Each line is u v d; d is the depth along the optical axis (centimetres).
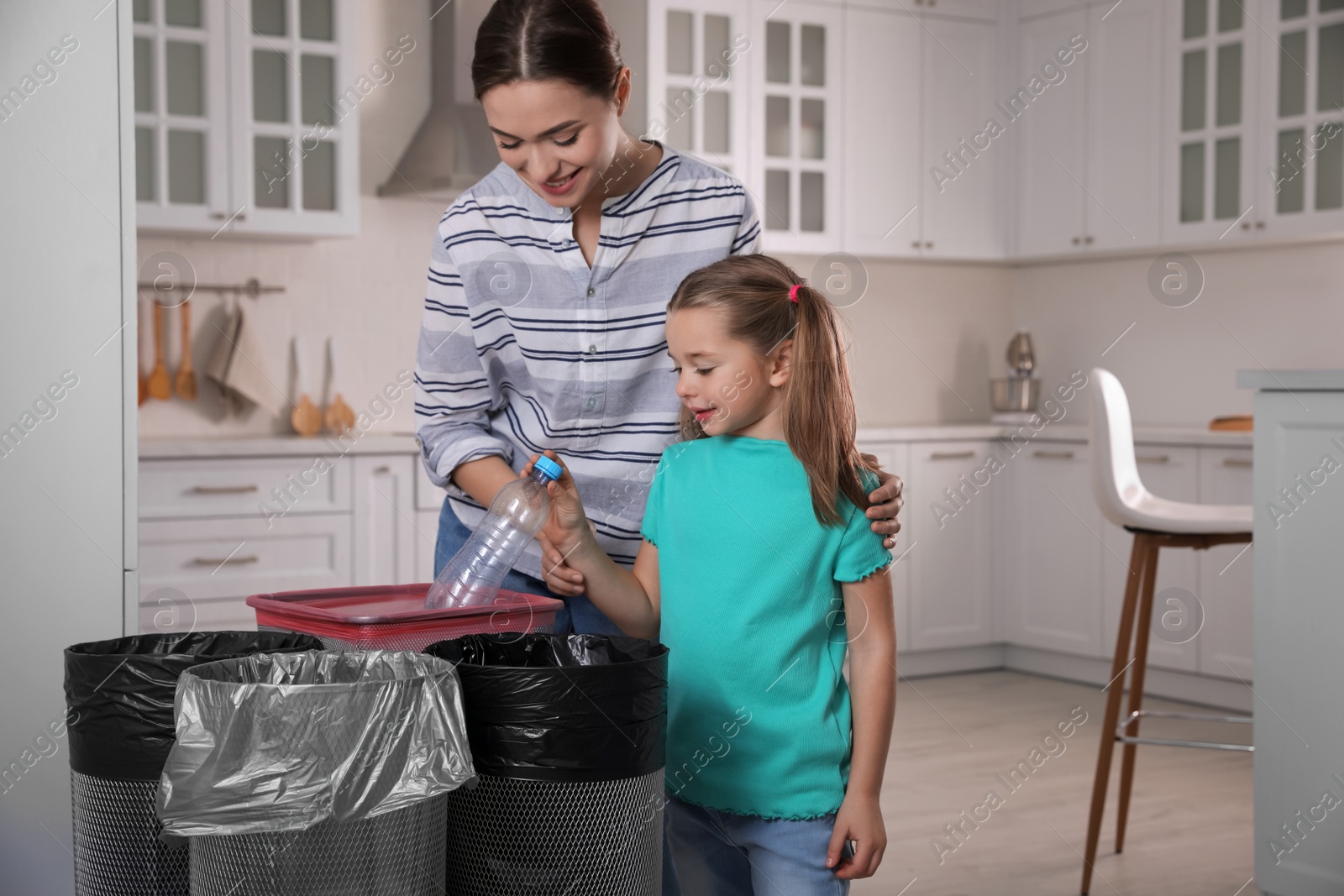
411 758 100
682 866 137
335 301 380
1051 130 425
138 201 323
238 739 97
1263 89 367
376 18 380
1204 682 366
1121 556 380
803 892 125
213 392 367
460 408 146
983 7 430
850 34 409
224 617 316
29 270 158
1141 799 277
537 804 104
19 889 158
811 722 126
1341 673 189
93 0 159
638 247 137
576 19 117
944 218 429
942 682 402
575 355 138
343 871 98
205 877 101
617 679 105
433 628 118
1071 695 381
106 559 162
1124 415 247
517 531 129
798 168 403
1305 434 192
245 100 332
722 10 387
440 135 374
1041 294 472
